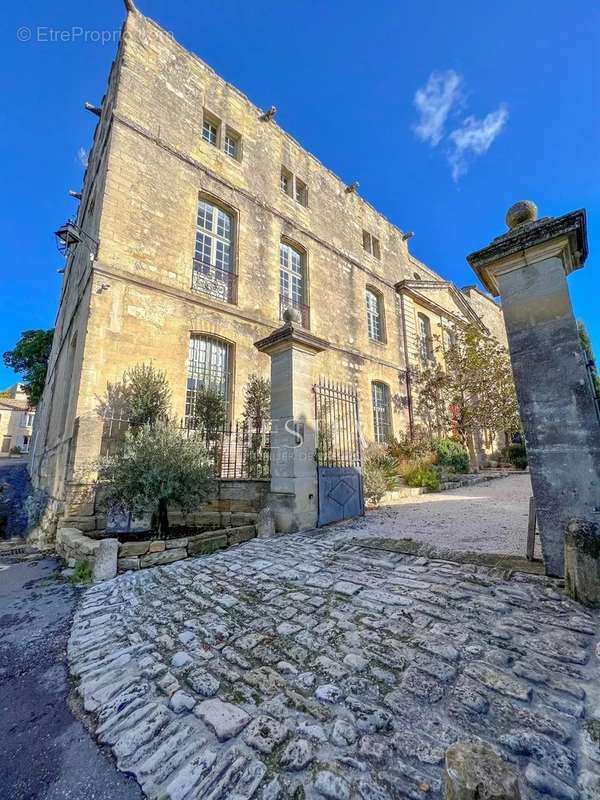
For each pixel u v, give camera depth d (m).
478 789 1.00
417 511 6.71
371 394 13.39
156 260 8.12
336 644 2.21
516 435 19.41
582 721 1.51
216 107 10.46
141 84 8.72
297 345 5.95
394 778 1.29
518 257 3.32
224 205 10.05
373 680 1.85
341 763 1.38
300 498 5.48
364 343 13.75
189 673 2.03
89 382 6.69
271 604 2.87
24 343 19.95
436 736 1.47
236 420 8.74
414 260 18.23
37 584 3.91
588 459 2.85
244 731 1.58
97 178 9.17
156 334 7.78
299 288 12.17
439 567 3.42
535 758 1.35
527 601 2.59
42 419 14.73
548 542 2.96
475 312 21.55
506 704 1.62
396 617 2.50
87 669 2.21
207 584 3.44
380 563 3.67
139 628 2.67
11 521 8.15
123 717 1.75
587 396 2.90
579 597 2.51
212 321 8.82
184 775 1.40
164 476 5.02
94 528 5.69
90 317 6.90
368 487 7.67
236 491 6.00
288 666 2.03
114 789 1.39
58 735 1.70
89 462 5.93
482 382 13.58
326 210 13.57
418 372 15.38
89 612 3.05
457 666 1.91
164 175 8.68
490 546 3.99
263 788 1.30
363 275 14.50
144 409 6.64
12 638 2.68
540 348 3.14
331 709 1.67
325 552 4.20
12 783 1.46
